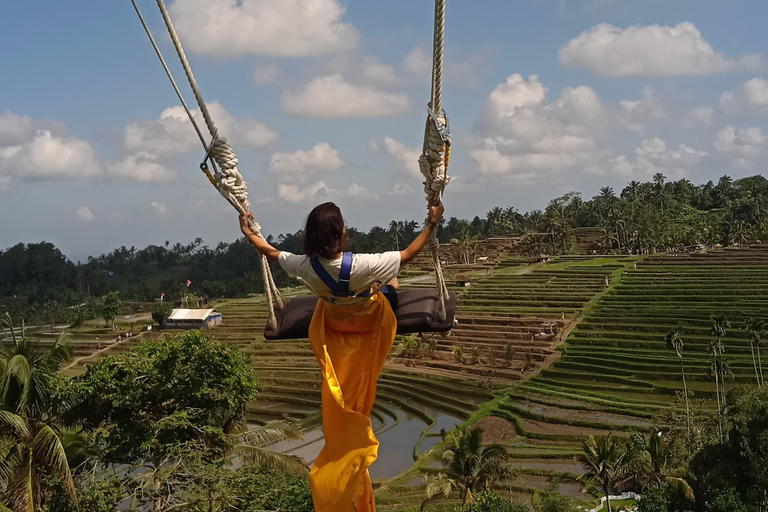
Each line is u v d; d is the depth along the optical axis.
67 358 14.81
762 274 86.88
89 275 149.88
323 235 3.45
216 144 3.86
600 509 34.50
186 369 17.48
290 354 77.94
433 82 3.62
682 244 123.31
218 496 15.54
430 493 30.53
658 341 67.75
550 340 72.81
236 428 19.09
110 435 16.89
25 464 12.86
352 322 3.67
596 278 96.56
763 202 143.50
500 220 168.75
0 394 12.97
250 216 3.98
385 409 60.19
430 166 3.63
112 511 14.55
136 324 98.06
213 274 169.38
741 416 27.33
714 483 26.72
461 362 69.56
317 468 3.46
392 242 153.62
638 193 169.00
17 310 103.88
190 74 3.76
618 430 48.19
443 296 4.11
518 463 43.28
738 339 63.88
